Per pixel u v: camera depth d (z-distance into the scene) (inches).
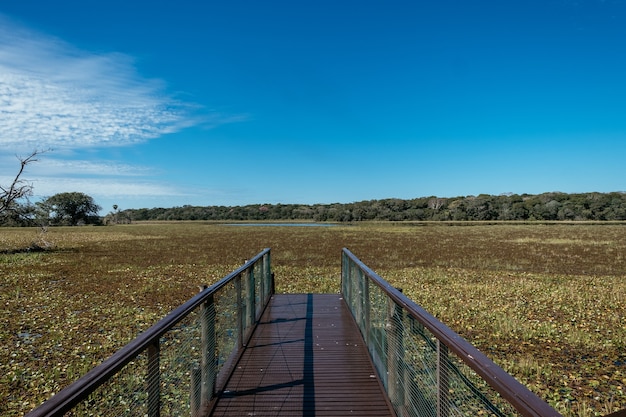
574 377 229.6
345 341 225.0
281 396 154.6
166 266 710.5
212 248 1059.3
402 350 130.5
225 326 175.2
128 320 351.9
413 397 117.2
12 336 308.5
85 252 956.6
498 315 362.9
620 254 889.5
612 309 393.4
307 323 266.1
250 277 245.0
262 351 208.1
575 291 477.4
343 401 150.5
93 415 137.6
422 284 522.9
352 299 281.6
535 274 619.8
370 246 1102.4
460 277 586.6
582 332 310.7
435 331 92.1
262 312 296.0
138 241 1312.7
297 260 804.6
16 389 217.0
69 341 295.7
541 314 373.4
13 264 732.0
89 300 433.7
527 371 238.2
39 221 1104.2
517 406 53.7
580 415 185.2
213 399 148.5
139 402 103.5
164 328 95.7
